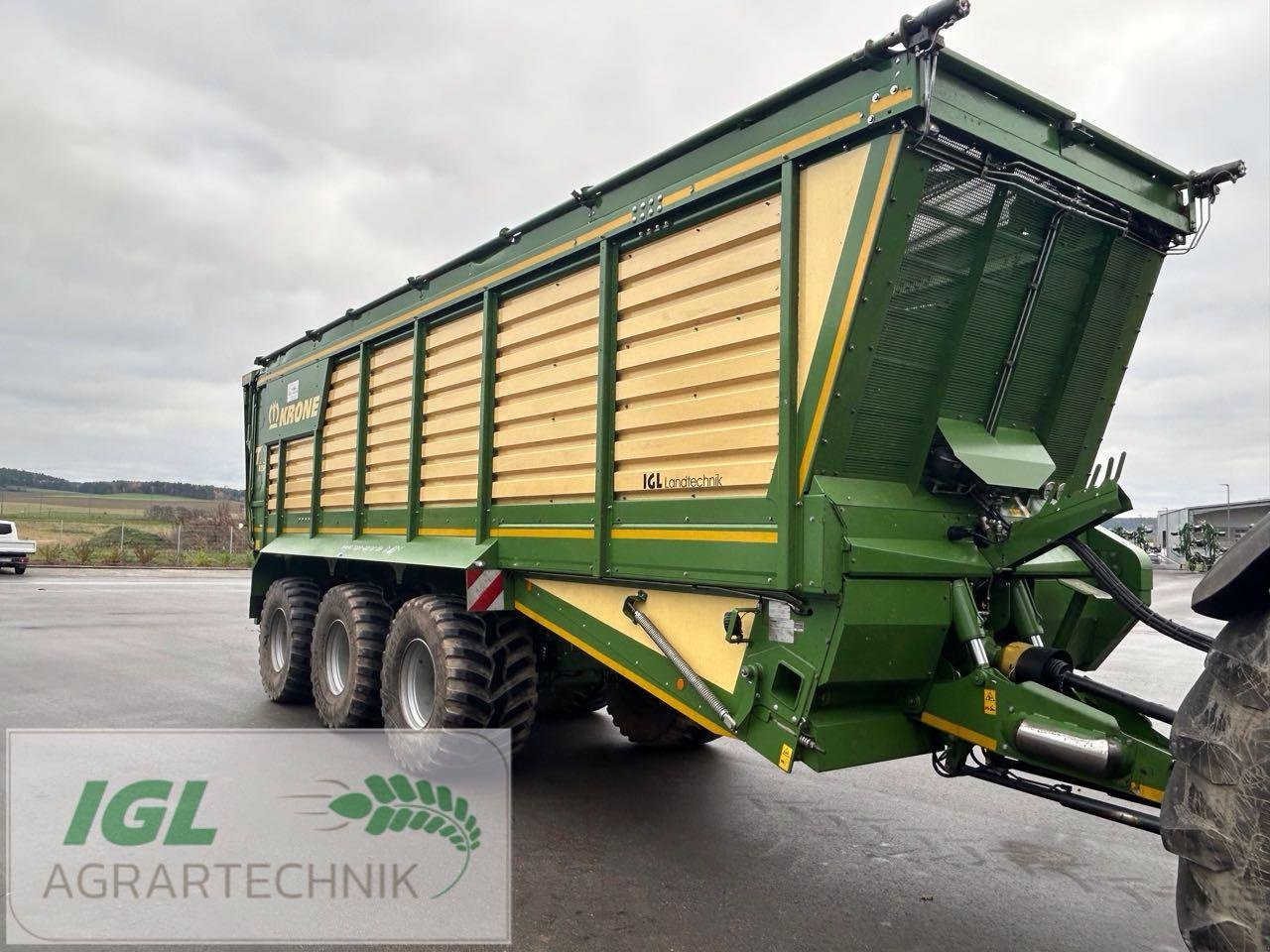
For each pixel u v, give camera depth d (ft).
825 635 11.21
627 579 14.15
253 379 31.01
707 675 13.07
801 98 11.77
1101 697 11.04
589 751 21.44
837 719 11.78
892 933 11.73
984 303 12.45
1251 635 7.30
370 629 20.90
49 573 86.07
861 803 17.47
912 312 11.52
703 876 13.60
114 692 27.22
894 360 11.59
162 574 89.45
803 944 11.37
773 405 11.87
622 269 14.73
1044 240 12.59
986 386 13.01
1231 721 7.18
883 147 10.75
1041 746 10.65
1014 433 13.52
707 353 12.99
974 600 13.06
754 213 12.41
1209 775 7.24
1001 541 12.17
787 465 11.43
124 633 41.96
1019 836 15.67
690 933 11.62
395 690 18.92
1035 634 12.89
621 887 13.12
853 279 10.95
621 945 11.25
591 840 15.10
